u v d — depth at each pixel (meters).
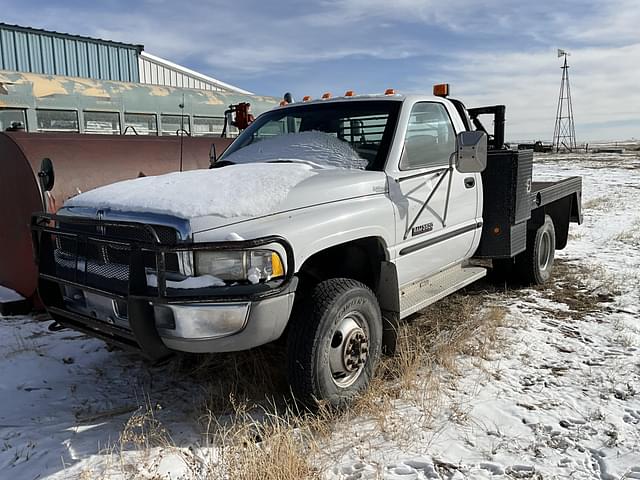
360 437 3.31
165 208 3.22
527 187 5.75
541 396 3.87
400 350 4.25
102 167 6.49
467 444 3.26
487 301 6.18
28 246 5.91
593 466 3.05
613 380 4.12
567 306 6.01
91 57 17.20
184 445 3.21
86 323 3.56
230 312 3.05
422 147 4.57
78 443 3.21
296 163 4.29
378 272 4.13
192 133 12.62
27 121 9.52
